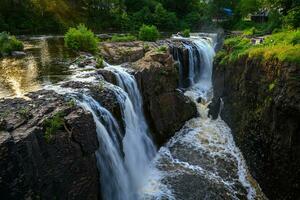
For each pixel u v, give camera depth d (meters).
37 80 13.41
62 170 8.72
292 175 10.82
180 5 53.72
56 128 8.75
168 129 16.80
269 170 12.27
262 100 13.31
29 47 22.48
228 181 13.32
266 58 13.42
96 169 10.08
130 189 12.45
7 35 20.42
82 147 9.38
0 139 7.48
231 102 17.77
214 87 21.44
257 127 13.59
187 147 15.98
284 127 11.21
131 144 13.50
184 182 13.12
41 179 8.08
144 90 15.93
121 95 13.17
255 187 12.99
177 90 18.52
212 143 16.39
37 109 9.60
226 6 49.72
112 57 18.98
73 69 15.38
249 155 14.27
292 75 11.02
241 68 16.64
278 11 29.39
